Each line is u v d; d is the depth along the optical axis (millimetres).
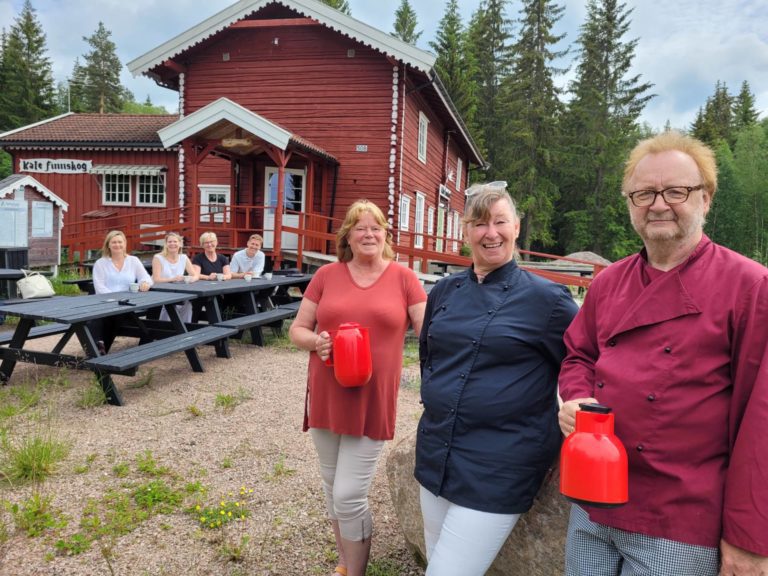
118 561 2844
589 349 1815
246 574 2801
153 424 4730
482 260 2078
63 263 15852
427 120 19125
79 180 20703
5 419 4605
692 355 1487
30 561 2803
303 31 15664
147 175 20375
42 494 3451
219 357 7176
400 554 3035
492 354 1943
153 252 19047
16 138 20438
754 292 1432
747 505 1341
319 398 2555
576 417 1566
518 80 42719
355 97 15445
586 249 42500
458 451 1965
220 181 16703
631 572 1571
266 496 3572
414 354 8055
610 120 44969
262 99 15953
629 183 1670
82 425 4633
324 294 2660
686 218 1551
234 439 4484
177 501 3438
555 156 41312
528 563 2264
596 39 47656
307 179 14688
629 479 1571
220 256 9602
